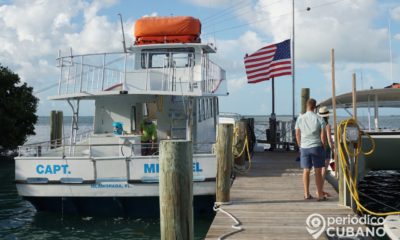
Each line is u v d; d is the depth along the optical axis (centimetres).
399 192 1636
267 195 1059
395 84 1650
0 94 2761
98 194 1173
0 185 2002
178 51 1498
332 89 1002
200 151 1396
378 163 1479
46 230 1180
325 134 965
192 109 1324
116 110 1352
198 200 1199
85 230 1165
